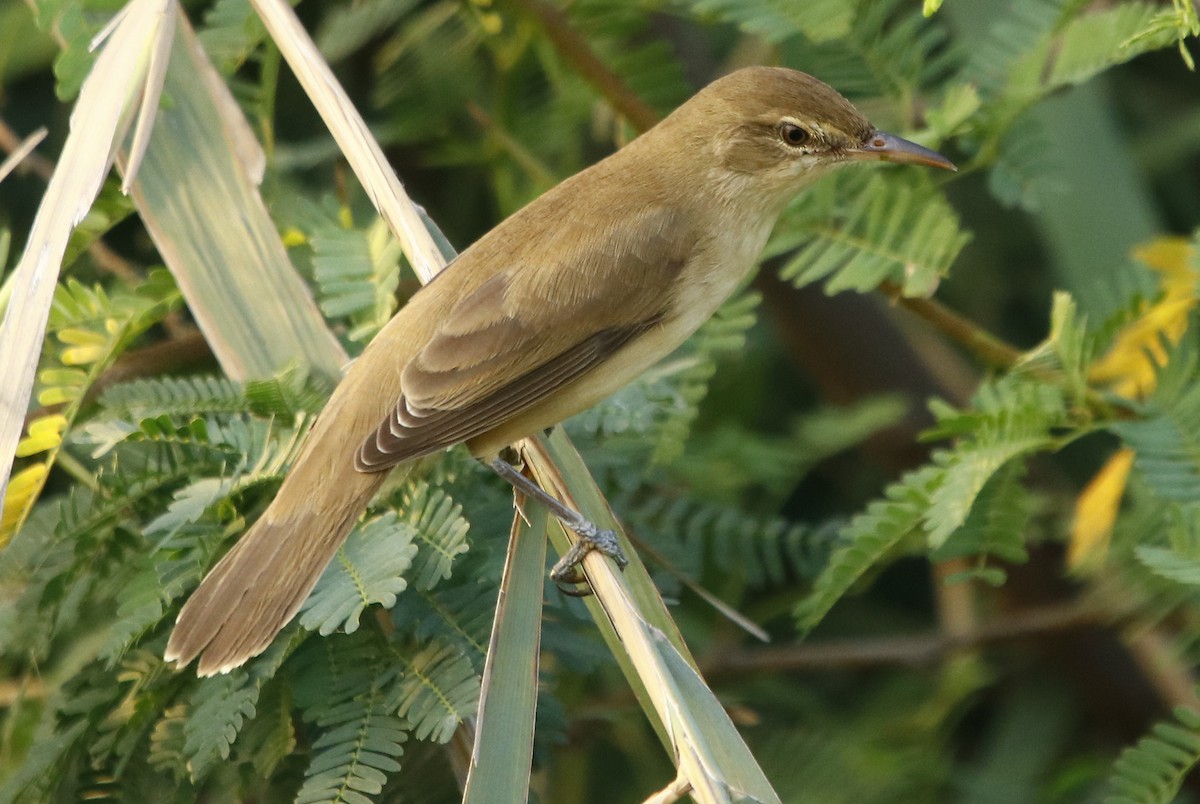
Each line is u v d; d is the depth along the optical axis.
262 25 10.09
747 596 12.61
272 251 9.04
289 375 8.49
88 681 7.98
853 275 9.72
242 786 8.06
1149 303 9.45
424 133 12.43
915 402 12.77
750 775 6.60
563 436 8.59
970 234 9.68
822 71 10.71
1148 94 13.95
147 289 9.17
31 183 12.38
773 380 13.67
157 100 8.17
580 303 8.66
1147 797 7.73
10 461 7.49
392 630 7.78
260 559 7.77
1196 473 8.77
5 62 12.03
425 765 8.24
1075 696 12.75
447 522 7.77
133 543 8.33
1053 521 11.78
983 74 10.34
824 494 13.33
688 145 9.45
